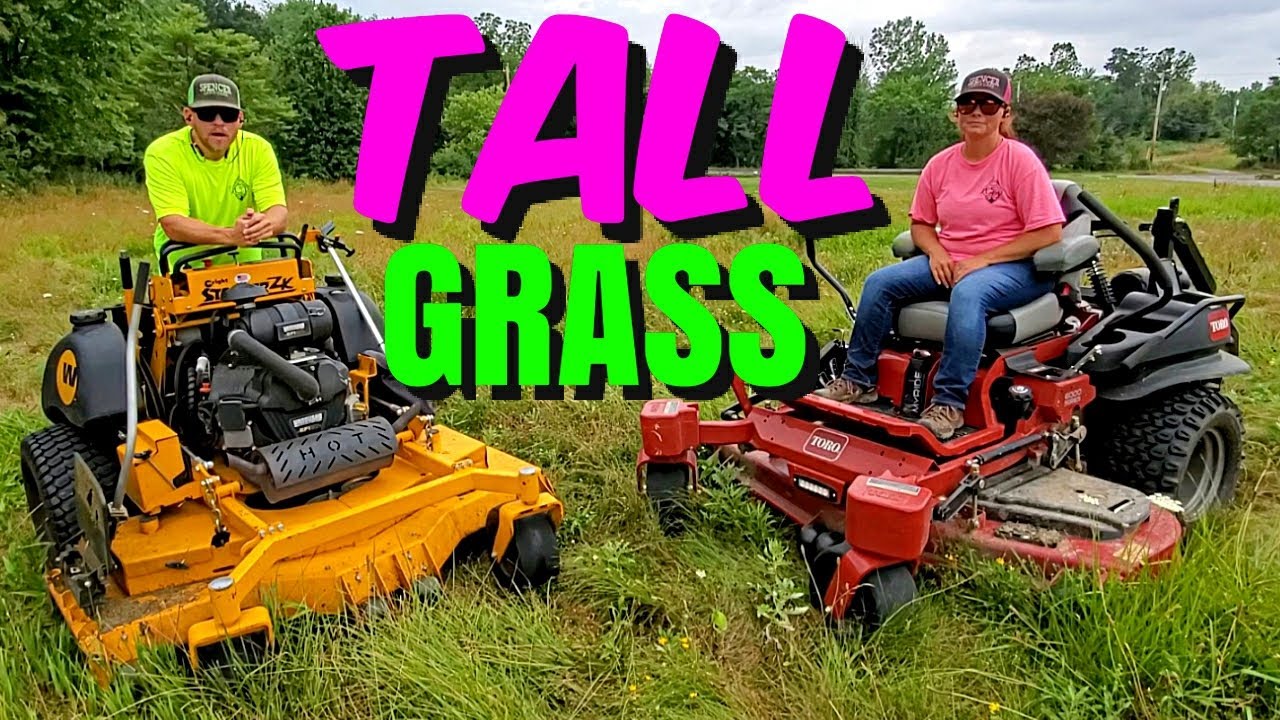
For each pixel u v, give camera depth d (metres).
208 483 3.29
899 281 4.02
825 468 3.78
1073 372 3.88
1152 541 3.32
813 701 2.89
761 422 4.16
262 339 3.54
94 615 3.01
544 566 3.48
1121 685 2.82
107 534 3.00
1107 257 9.29
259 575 3.01
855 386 4.09
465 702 2.79
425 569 3.37
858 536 3.12
